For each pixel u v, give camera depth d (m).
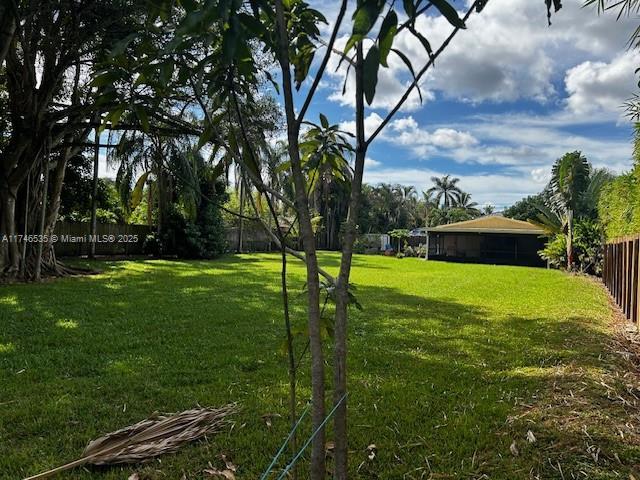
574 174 21.16
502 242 30.33
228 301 7.82
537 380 3.89
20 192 10.50
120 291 8.73
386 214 50.12
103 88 1.72
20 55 9.86
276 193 1.70
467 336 5.66
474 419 3.08
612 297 9.91
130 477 2.30
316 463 1.48
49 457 2.49
